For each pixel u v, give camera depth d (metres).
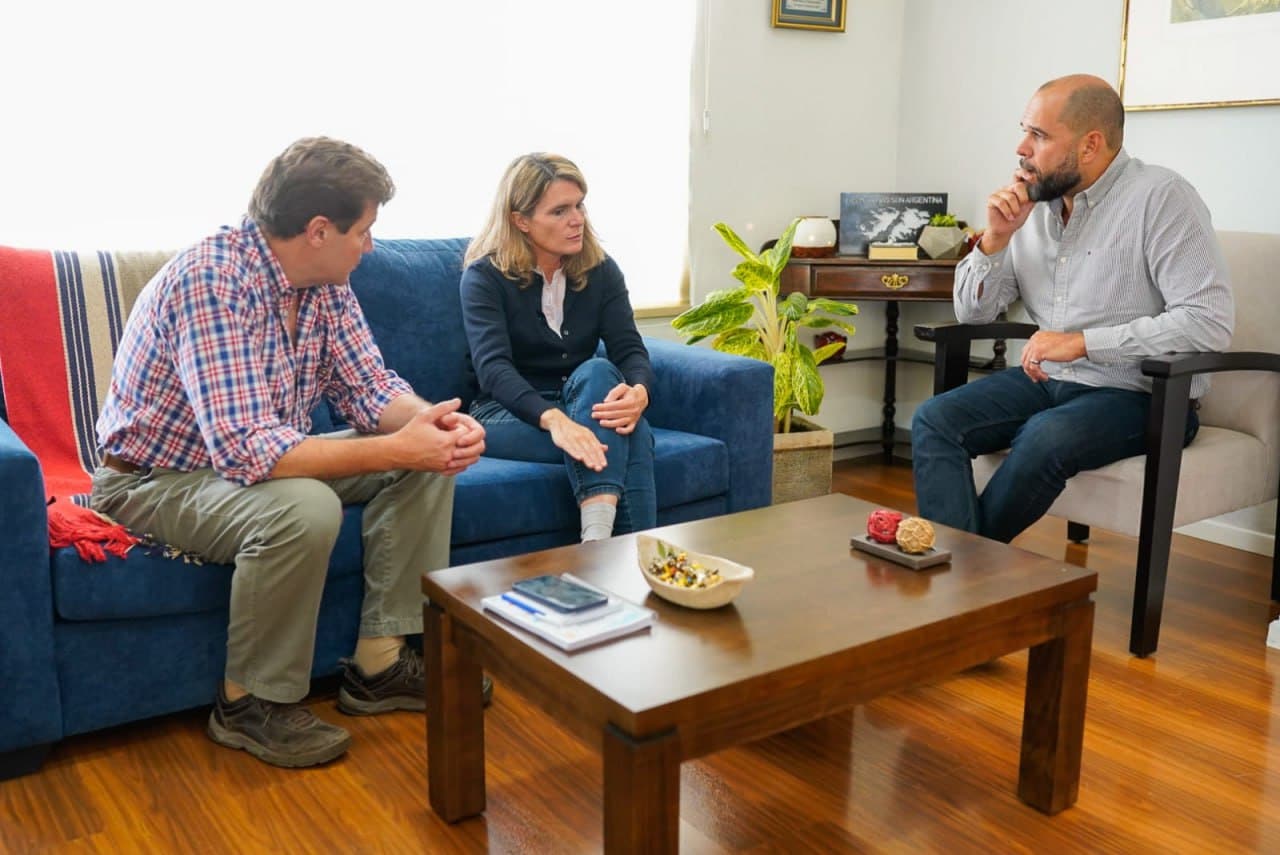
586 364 2.30
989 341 3.71
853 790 1.73
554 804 1.68
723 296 3.07
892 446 3.93
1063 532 3.05
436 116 2.90
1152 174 2.35
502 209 2.36
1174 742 1.89
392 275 2.49
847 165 3.80
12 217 2.42
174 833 1.59
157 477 1.85
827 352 3.30
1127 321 2.40
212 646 1.88
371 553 1.95
